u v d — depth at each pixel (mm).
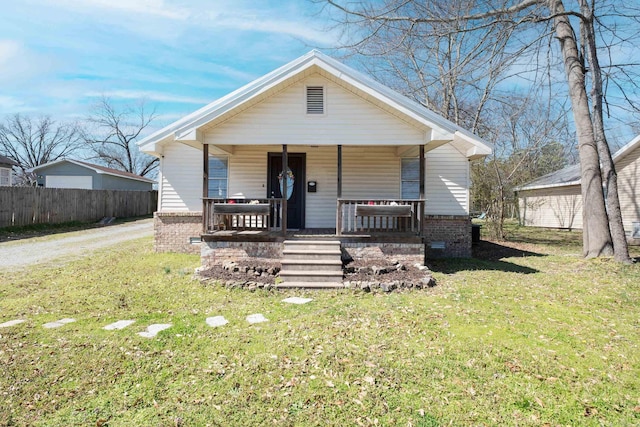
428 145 9555
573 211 21094
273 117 8719
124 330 4762
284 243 8500
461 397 3271
